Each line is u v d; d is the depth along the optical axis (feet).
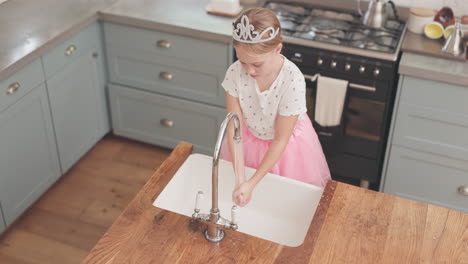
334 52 9.30
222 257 4.94
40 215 9.83
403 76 8.91
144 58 10.57
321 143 10.19
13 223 9.62
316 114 9.84
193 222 5.31
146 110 11.21
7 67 8.15
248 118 6.73
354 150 10.15
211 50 9.89
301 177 7.55
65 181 10.69
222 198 6.31
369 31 9.77
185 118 10.98
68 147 10.43
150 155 11.54
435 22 9.53
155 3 10.71
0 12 10.02
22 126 8.97
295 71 6.08
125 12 10.25
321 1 10.78
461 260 5.03
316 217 5.46
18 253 9.04
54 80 9.52
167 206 5.96
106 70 11.10
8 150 8.79
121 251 4.98
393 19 10.22
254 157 7.15
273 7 10.64
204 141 11.12
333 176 10.84
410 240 5.23
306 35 9.58
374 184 10.75
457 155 9.30
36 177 9.66
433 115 9.07
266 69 5.53
